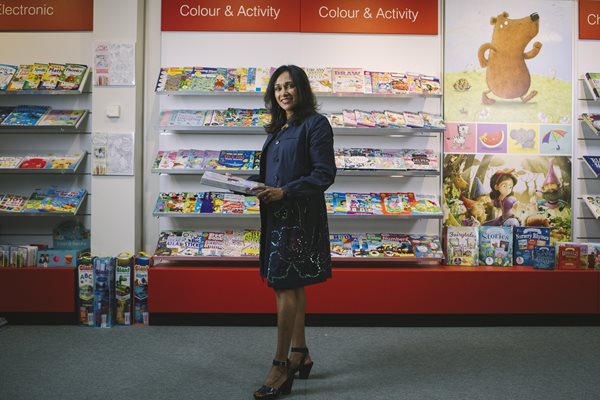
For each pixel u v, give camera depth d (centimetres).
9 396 225
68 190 389
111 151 368
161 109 387
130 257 351
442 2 391
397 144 389
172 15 387
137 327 343
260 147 388
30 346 300
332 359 280
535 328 343
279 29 388
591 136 391
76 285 348
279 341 227
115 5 372
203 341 312
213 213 355
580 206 390
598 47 391
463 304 345
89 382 243
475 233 371
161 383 243
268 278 227
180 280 345
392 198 374
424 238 374
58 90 362
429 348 300
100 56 370
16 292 345
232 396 228
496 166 388
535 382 246
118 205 370
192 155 372
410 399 225
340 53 391
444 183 386
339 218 382
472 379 250
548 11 391
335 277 345
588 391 235
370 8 390
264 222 241
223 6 388
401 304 345
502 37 390
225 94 363
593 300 345
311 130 231
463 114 389
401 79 374
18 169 358
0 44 386
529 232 371
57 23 383
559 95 390
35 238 391
